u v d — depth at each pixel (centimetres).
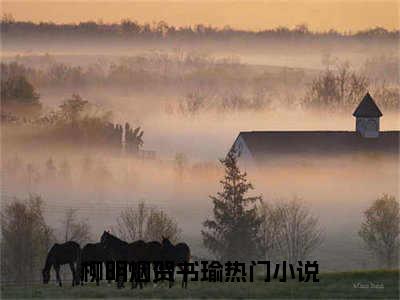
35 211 4866
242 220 5150
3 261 4181
